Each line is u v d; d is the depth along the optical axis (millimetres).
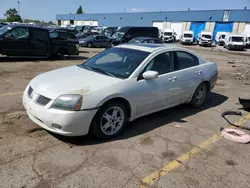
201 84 5273
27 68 9148
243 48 30891
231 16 40219
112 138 3664
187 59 4945
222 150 3559
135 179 2754
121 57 4301
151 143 3607
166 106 4508
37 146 3266
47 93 3262
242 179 2896
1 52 10312
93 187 2578
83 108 3170
